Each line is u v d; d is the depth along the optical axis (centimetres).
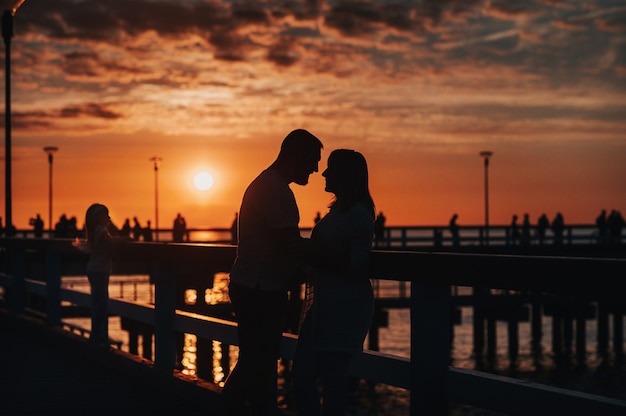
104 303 760
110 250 730
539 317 3366
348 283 355
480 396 321
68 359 777
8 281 1124
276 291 397
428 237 3372
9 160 1658
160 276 613
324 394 359
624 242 3538
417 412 347
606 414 267
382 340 3550
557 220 3678
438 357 341
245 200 396
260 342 401
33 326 968
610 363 3009
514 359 3050
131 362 660
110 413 534
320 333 354
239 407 412
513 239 3572
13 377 675
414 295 347
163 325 609
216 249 490
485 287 304
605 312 3256
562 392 284
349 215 351
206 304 554
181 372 591
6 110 1683
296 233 378
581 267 266
